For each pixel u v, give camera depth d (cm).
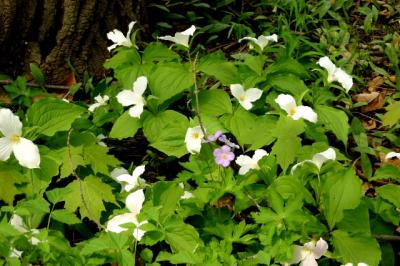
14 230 181
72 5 248
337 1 288
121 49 238
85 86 250
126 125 219
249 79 225
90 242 182
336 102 243
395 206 193
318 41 275
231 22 282
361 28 282
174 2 288
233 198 205
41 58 251
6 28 244
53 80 253
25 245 182
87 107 234
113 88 238
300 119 203
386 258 191
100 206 197
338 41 270
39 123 204
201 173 199
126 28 262
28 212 184
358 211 186
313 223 185
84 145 208
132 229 185
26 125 204
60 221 194
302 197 185
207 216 197
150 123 218
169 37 222
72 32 250
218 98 220
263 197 198
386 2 295
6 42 246
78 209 208
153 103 219
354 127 230
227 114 218
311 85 237
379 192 192
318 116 218
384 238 192
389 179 217
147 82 222
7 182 197
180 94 224
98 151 206
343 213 186
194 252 184
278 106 218
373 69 257
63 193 191
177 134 212
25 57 251
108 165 211
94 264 183
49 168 202
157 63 232
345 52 265
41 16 248
